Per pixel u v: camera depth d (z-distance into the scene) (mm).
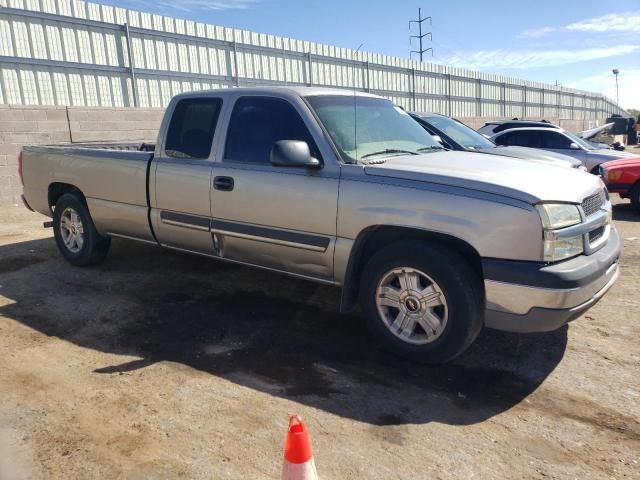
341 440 2904
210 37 15789
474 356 3938
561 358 3902
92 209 5633
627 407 3260
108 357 3877
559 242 3275
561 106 42344
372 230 3816
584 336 4277
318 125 4070
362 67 21859
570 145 11422
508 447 2867
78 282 5527
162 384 3492
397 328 3807
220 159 4543
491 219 3309
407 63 24484
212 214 4598
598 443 2908
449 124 8477
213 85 16062
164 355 3922
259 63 17406
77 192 5938
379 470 2658
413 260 3596
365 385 3516
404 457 2766
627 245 7336
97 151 5492
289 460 2123
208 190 4566
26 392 3367
